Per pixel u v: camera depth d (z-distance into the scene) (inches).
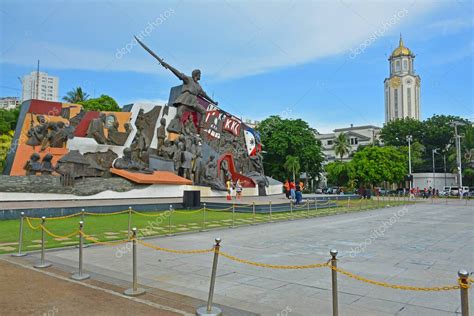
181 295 273.7
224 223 754.2
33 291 271.9
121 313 230.8
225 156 1446.9
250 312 239.6
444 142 2901.1
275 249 463.8
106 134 1061.1
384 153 2268.7
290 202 1065.5
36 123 944.3
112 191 994.1
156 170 1149.1
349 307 249.3
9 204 803.4
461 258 409.7
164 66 1273.4
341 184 2596.0
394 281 313.7
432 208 1306.6
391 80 3503.9
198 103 1338.6
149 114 1175.6
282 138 2330.2
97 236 549.0
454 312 239.5
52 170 931.3
